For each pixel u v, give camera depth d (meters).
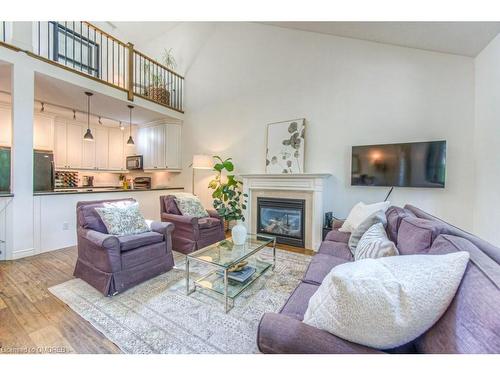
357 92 3.42
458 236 1.14
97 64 5.30
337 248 2.09
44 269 2.65
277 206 3.96
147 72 5.44
